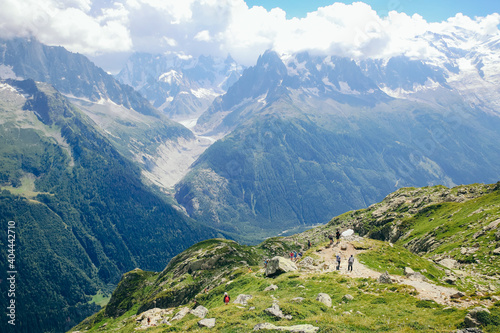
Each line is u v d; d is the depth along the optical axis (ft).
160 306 435.53
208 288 383.86
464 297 143.64
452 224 366.63
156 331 151.94
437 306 138.31
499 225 276.00
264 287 198.08
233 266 469.98
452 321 119.03
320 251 239.91
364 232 568.41
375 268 198.29
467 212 380.37
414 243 397.60
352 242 241.55
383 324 126.21
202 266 489.26
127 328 225.35
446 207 458.09
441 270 210.18
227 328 136.87
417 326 120.47
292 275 204.33
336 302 156.66
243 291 222.48
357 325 126.21
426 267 206.49
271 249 613.11
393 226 496.23
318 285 180.14
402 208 557.33
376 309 140.87
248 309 156.87
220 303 220.64
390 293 156.76
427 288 164.25
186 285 450.71
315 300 158.30
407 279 177.68
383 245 234.58
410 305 142.10
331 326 122.21
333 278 186.29
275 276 222.89
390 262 207.92
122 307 571.69
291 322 133.90
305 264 223.51
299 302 155.33
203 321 148.15
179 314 188.03
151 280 630.33
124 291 615.16
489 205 356.38
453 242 312.09
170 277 532.73
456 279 187.11
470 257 247.09
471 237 291.17
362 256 216.54
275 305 151.23
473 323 110.32
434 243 347.97
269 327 127.24
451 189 524.93
